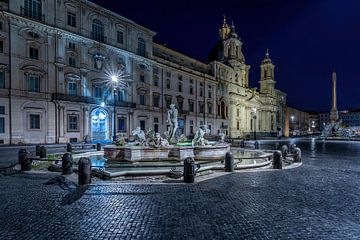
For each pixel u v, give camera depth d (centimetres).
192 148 1577
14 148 2556
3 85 2981
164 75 5141
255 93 8406
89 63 3812
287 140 5644
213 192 820
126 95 4356
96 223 553
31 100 3170
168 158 1523
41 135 3250
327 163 1600
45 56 3328
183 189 857
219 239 474
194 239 473
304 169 1320
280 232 508
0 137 2927
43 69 3291
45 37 3331
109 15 4112
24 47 3133
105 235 491
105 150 1582
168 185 913
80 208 655
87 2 3756
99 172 1069
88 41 3772
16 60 3059
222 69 6844
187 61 6150
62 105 3400
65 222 559
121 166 1227
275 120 9556
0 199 732
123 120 4247
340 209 654
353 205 689
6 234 495
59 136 3369
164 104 5112
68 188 863
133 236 487
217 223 554
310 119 16225
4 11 2936
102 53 3984
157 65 4972
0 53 2958
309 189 869
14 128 3019
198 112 6003
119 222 559
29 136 3145
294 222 563
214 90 6512
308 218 588
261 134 8212
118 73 4216
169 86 5256
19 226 536
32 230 515
